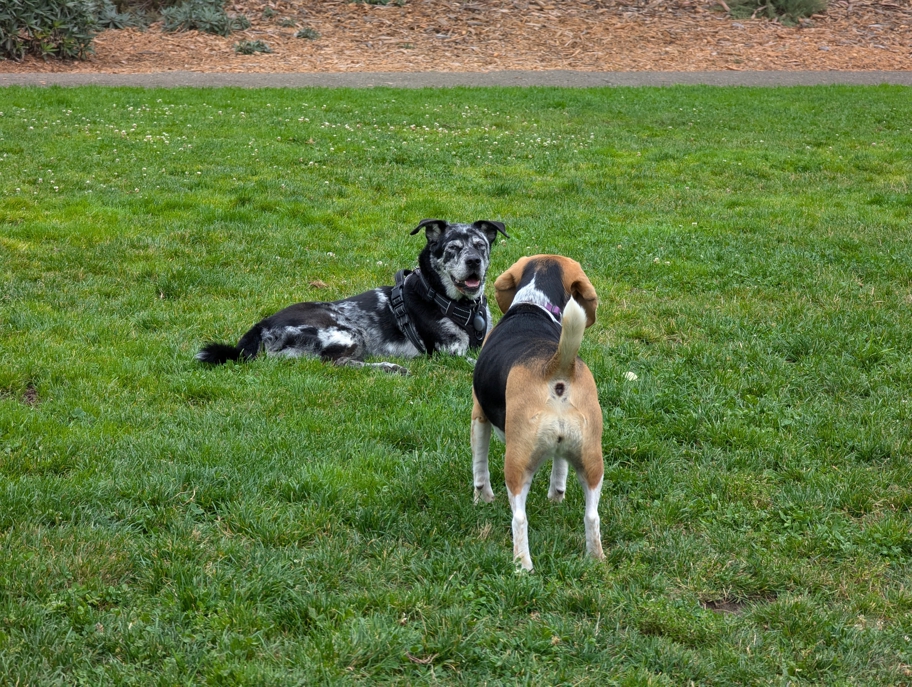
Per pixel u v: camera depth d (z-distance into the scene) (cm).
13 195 1255
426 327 804
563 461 527
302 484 539
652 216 1288
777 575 466
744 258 1066
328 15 3225
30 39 2595
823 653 401
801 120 2041
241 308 886
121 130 1720
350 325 808
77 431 604
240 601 422
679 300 930
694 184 1481
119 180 1371
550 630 408
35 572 432
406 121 1923
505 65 2816
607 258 1059
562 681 379
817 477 573
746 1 3422
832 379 722
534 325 506
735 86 2528
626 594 441
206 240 1102
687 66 2872
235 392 689
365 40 3031
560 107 2158
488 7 3350
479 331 820
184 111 1938
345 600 427
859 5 3506
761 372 743
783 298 933
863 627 427
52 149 1543
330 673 372
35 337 774
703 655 401
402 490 541
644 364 762
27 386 696
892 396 696
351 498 530
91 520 492
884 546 497
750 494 554
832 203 1366
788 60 2967
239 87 2306
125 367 721
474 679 380
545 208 1309
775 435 636
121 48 2817
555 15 3312
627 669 389
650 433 637
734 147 1753
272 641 399
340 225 1188
